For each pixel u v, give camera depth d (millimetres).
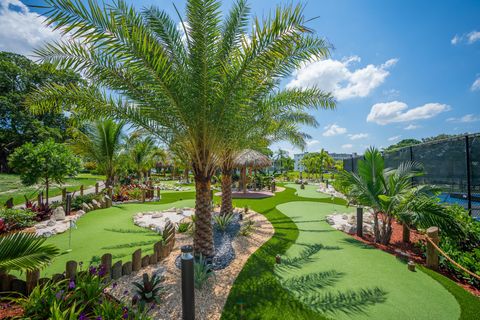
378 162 5867
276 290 3457
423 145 7809
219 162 5250
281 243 5559
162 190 18062
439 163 7156
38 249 2709
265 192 16469
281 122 7582
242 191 16766
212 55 3742
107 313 2455
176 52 4336
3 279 3021
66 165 8031
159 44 3898
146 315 2654
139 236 5992
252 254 4895
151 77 3516
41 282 3096
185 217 8469
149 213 8820
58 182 8391
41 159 7402
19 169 7391
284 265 4336
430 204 4730
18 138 26562
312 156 33906
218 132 4492
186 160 5090
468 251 4719
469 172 6105
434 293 3365
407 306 3051
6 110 25578
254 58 3383
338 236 6105
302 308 3016
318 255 4793
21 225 6281
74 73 4254
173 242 5215
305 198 13477
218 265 4320
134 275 3842
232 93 3852
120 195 12305
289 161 43781
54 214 7301
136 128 4750
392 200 5164
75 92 4199
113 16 3039
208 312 2957
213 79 3801
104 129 12203
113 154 13102
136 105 4426
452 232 4438
